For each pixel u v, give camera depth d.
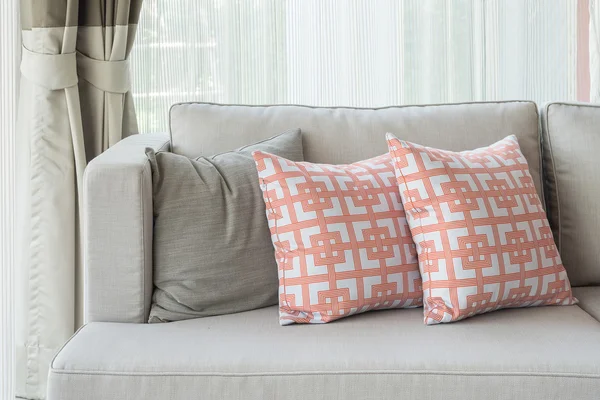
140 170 1.74
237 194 1.86
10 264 2.29
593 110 2.12
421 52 2.75
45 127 2.42
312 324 1.72
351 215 1.76
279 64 2.74
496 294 1.73
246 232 1.85
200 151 2.07
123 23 2.44
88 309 1.76
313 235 1.73
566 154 2.07
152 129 2.72
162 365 1.51
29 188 2.45
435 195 1.75
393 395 1.48
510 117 2.12
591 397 1.47
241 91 2.74
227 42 2.71
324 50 2.75
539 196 2.08
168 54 2.70
